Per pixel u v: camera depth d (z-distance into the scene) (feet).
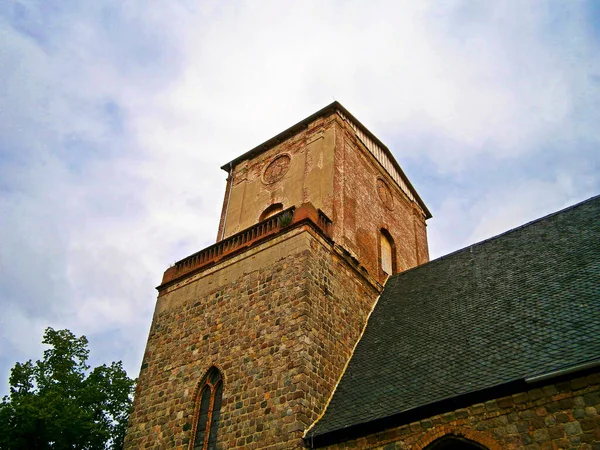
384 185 89.97
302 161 82.02
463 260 71.10
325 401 51.96
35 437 83.56
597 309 45.21
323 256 63.10
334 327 59.21
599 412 35.45
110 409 99.81
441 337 54.49
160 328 69.31
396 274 78.59
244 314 60.64
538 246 63.36
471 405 40.68
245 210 84.58
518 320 50.24
